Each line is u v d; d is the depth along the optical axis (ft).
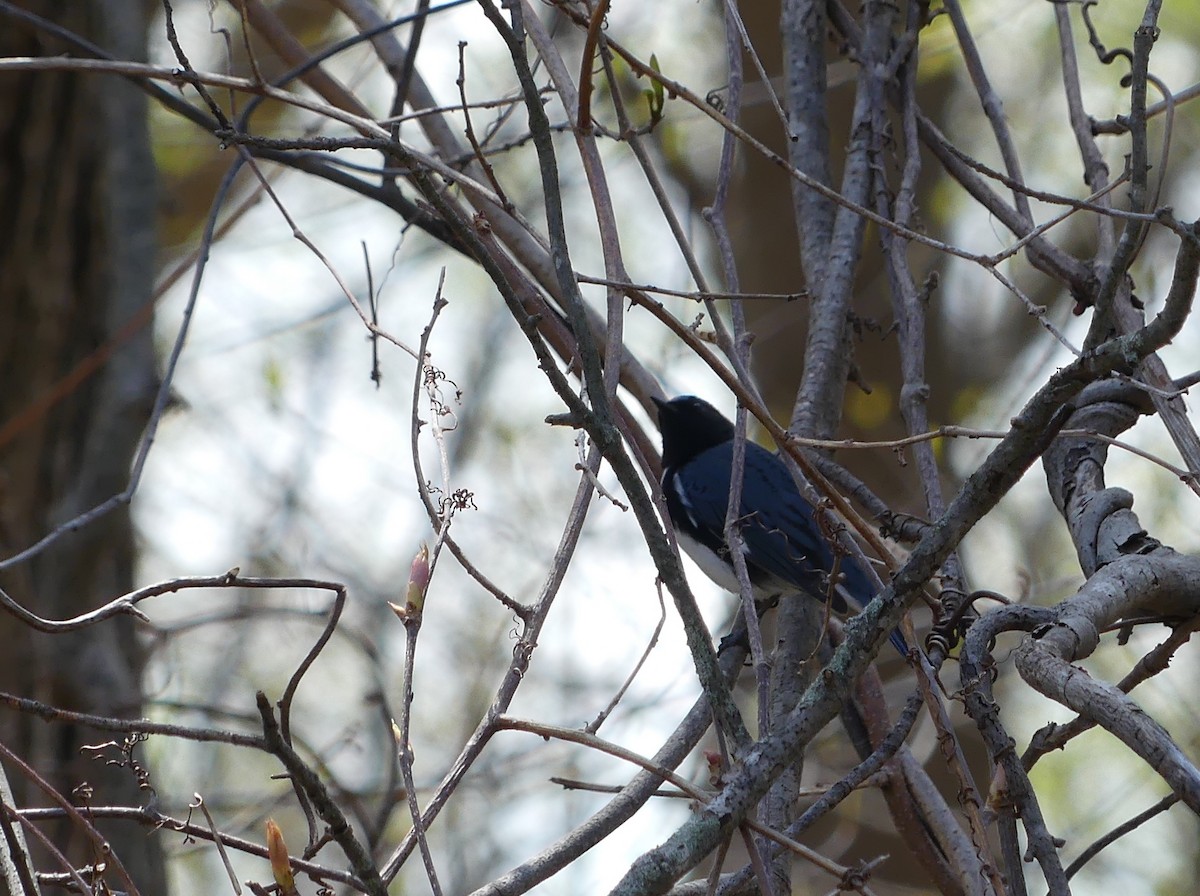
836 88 52.19
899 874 47.44
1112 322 24.50
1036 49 58.44
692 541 40.73
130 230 41.39
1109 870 57.21
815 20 31.73
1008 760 17.65
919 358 26.17
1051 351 29.86
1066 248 57.57
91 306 40.57
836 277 29.09
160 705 37.22
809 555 37.86
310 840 18.21
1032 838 17.13
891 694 44.47
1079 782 56.59
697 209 58.03
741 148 55.98
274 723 13.88
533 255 29.48
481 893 18.40
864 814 45.96
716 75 57.82
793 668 27.86
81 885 17.01
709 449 41.93
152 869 37.99
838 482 27.20
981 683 18.69
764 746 16.90
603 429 17.49
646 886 15.74
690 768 43.96
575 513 19.57
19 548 38.42
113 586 40.04
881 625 17.17
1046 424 16.26
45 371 39.86
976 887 21.50
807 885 48.24
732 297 20.45
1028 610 18.99
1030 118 59.31
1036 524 55.16
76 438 39.91
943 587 22.85
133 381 40.40
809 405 27.94
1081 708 16.30
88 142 40.88
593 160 21.72
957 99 58.90
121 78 41.52
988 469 16.62
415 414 19.15
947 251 20.26
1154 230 52.34
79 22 40.73
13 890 16.21
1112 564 19.74
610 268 21.27
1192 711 48.60
